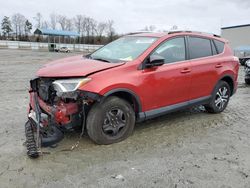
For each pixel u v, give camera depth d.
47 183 3.22
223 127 5.31
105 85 4.02
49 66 4.52
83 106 3.99
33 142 3.96
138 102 4.47
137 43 5.01
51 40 72.88
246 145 4.47
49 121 4.01
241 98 8.05
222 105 6.21
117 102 4.24
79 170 3.53
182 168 3.65
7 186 3.15
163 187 3.21
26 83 9.80
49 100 4.14
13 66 16.64
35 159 3.77
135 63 4.44
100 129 4.15
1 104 6.56
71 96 3.86
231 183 3.33
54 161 3.73
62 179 3.31
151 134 4.81
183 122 5.52
